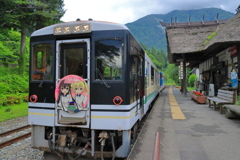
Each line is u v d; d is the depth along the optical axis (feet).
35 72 15.12
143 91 22.11
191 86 138.00
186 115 27.50
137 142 16.08
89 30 13.74
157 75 50.34
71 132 14.12
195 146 14.99
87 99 13.65
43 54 14.94
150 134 18.33
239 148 14.51
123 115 13.16
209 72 60.80
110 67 13.56
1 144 19.21
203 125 21.53
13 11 56.18
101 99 13.41
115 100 13.15
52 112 14.30
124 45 13.50
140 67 19.89
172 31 57.41
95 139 13.78
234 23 40.27
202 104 39.29
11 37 84.48
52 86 14.40
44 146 14.71
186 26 58.65
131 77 14.24
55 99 14.29
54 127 14.25
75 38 14.39
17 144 20.11
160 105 38.24
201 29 55.62
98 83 13.51
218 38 37.29
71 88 13.97
